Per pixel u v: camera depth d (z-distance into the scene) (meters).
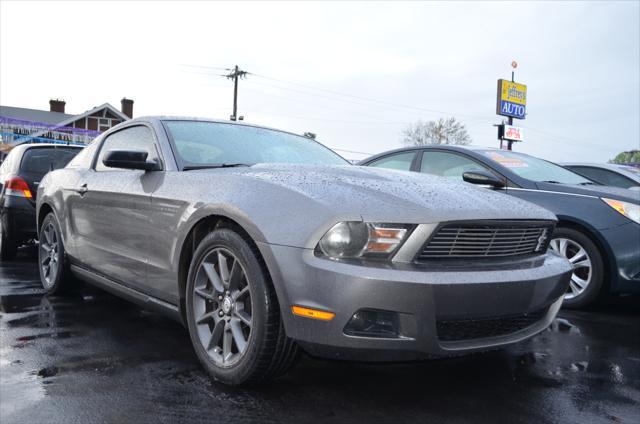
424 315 2.21
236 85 37.97
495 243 2.57
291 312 2.29
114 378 2.63
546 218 2.84
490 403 2.54
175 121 3.61
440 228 2.34
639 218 4.40
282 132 4.15
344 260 2.24
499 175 5.13
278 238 2.34
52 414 2.22
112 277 3.56
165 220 2.96
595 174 8.05
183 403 2.38
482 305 2.33
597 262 4.54
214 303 2.71
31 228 6.07
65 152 6.51
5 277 5.18
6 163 6.55
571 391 2.72
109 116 38.72
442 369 2.99
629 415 2.45
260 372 2.45
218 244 2.62
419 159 5.80
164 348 3.12
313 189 2.50
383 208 2.33
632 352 3.45
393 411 2.40
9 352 2.97
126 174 3.52
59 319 3.70
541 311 2.81
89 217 3.80
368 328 2.23
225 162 3.33
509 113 38.91
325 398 2.50
